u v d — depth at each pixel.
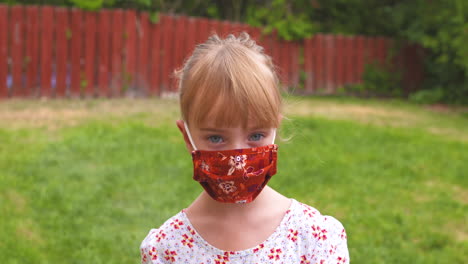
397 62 16.52
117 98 13.10
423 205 6.07
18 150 7.49
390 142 9.01
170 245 1.84
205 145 1.70
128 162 7.12
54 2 13.66
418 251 4.95
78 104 11.81
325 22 17.36
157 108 11.63
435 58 16.25
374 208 5.91
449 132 10.58
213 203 1.82
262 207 1.83
